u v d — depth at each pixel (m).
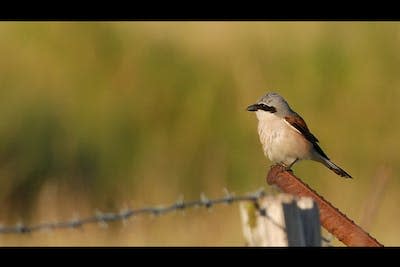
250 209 5.00
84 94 15.10
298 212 4.96
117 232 11.38
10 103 14.85
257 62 15.76
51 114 14.83
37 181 14.27
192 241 11.02
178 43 15.86
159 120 15.07
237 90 15.44
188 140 14.84
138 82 15.39
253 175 14.55
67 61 15.40
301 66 15.72
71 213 13.60
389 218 12.54
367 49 15.78
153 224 11.49
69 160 14.48
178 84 15.45
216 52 15.81
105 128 14.77
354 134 15.23
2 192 13.98
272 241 4.95
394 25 15.84
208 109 15.12
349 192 13.72
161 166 14.54
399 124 15.30
